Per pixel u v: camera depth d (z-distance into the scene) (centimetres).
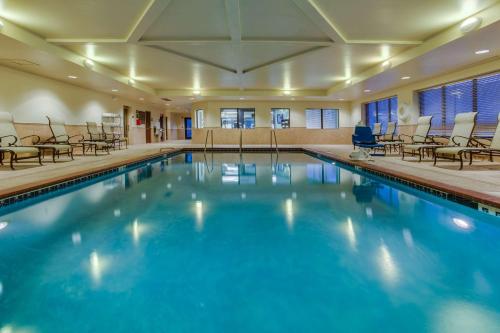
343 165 757
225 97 1363
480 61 711
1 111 693
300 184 524
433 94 937
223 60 800
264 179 576
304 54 732
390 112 1233
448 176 473
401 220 321
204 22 538
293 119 1552
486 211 317
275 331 146
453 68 778
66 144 740
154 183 541
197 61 797
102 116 1112
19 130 791
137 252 241
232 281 194
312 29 576
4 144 650
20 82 791
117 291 182
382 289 183
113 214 348
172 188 493
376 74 853
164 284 191
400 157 830
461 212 351
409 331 145
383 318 155
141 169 729
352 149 1159
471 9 486
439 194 391
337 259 226
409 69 786
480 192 351
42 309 164
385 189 482
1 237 276
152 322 153
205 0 456
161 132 1989
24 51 609
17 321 154
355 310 162
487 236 274
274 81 1105
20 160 757
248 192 460
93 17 511
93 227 303
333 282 192
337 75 991
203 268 213
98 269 212
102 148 1063
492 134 734
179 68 878
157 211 358
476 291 180
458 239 266
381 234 279
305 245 253
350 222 314
